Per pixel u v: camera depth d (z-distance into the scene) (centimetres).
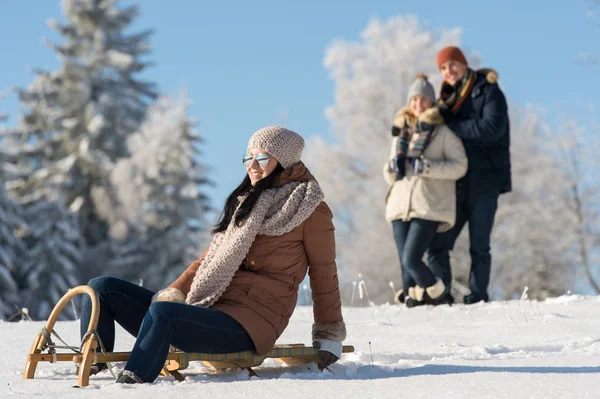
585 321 934
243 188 573
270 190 556
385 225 3616
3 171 5906
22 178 6806
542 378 498
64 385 496
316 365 568
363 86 3906
